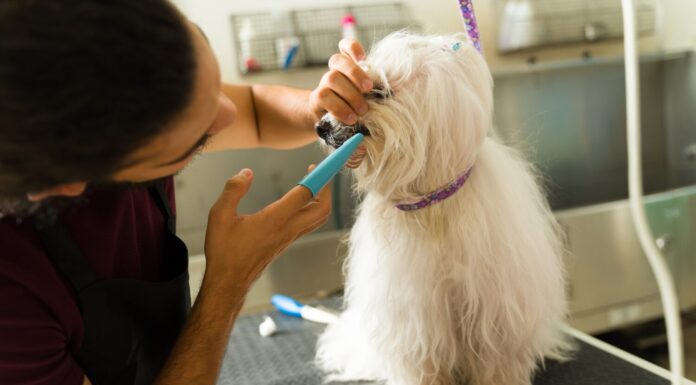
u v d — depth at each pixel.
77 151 0.50
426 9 2.40
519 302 0.92
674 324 0.75
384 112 0.85
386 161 0.88
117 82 0.48
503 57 2.52
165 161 0.60
